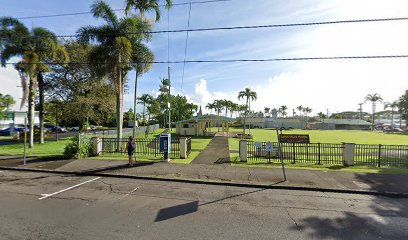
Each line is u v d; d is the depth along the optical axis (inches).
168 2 676.1
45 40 712.4
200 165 450.3
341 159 543.8
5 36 685.3
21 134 975.0
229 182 340.8
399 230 200.7
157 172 395.2
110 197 278.1
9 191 296.2
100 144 558.9
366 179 356.2
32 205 246.8
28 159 496.4
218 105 3508.9
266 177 366.6
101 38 625.3
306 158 544.7
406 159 540.1
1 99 1259.8
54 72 957.8
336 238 185.5
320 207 254.7
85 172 394.0
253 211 240.2
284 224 209.8
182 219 217.0
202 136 1348.4
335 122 3267.7
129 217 219.3
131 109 2379.4
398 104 2684.5
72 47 935.7
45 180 353.7
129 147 444.8
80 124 1438.2
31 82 719.7
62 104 1034.7
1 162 465.4
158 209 241.4
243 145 496.4
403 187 319.0
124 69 662.5
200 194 295.1
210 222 211.3
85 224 202.2
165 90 2258.9
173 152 610.5
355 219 223.0
